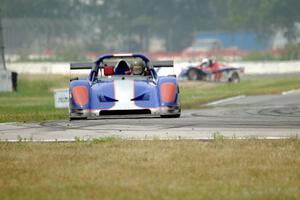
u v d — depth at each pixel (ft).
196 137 159.74
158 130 179.11
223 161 122.11
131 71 208.23
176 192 96.84
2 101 398.62
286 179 106.22
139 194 95.71
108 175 110.73
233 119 216.33
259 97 386.11
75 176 110.32
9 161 125.70
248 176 109.19
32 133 177.06
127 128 185.68
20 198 94.58
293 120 209.77
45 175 111.45
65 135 170.60
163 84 186.70
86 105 182.29
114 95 183.93
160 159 124.77
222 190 98.37
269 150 134.31
